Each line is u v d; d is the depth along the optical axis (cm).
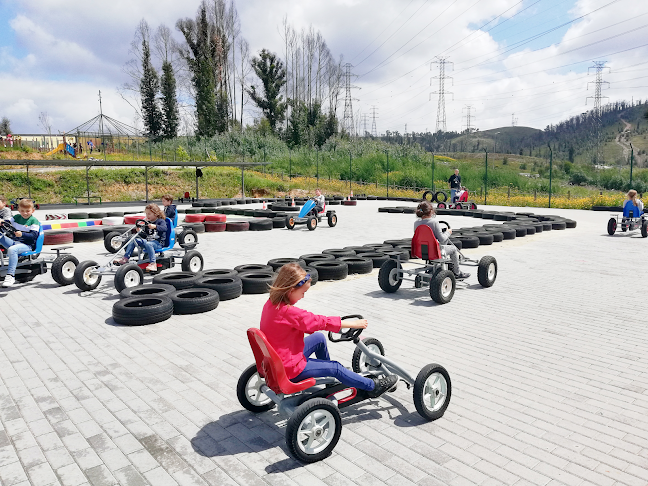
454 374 488
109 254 1224
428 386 393
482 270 866
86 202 3122
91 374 487
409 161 4847
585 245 1407
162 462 334
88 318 685
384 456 343
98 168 3778
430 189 4116
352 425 388
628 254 1249
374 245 1245
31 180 3416
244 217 2155
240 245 1405
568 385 463
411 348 564
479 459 338
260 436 371
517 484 309
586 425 387
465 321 674
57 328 638
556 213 2502
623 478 316
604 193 4044
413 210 2497
